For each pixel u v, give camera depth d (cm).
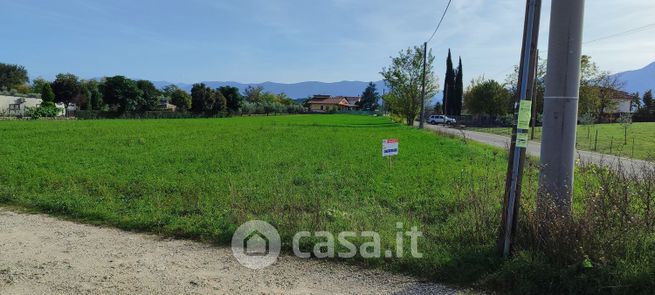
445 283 488
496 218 600
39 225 702
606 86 5753
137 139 2481
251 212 763
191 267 528
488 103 7569
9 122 4403
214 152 1827
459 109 9538
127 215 740
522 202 547
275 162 1512
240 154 1750
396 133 3528
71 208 780
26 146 1948
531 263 471
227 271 518
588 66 4919
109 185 1025
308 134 3209
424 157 1756
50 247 595
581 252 462
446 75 9538
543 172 546
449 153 1953
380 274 511
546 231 500
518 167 501
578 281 448
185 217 722
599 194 549
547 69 544
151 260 550
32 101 7406
